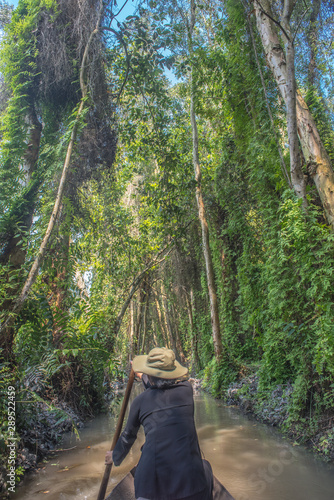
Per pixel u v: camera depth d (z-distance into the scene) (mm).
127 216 9562
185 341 26188
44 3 6324
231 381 10141
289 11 5160
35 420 5723
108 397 10906
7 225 5449
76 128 5719
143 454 2301
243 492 3633
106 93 7074
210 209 12906
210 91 9711
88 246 8453
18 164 5867
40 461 4977
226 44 8266
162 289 24047
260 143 6863
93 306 8289
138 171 11344
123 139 8164
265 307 8312
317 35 6941
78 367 7996
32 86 6316
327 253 4883
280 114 6910
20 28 6281
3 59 6332
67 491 3891
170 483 2158
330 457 4488
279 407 6555
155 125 8477
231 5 7652
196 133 11594
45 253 5484
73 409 7625
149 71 7652
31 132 6312
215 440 5727
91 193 8016
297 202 4965
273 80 7098
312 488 3650
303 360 5730
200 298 16484
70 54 6605
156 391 2547
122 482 2592
